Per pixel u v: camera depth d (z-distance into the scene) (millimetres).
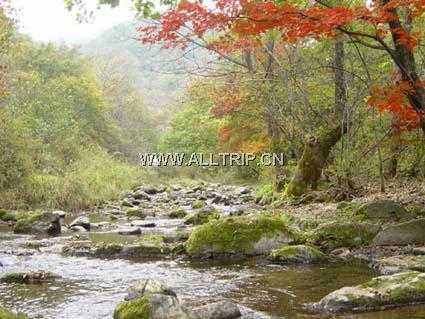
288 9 8789
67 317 6113
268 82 17578
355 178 16234
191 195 28000
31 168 20891
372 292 6348
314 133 16359
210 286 7559
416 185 15227
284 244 9750
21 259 9711
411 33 9984
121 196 24625
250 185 35438
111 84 64500
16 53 28516
